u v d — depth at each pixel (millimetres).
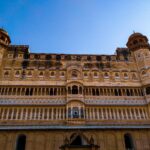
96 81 53094
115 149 40625
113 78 54219
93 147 36688
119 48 62625
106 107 48344
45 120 45375
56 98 49094
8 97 48375
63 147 36969
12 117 45344
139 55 58812
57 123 45031
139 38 62062
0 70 53125
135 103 49406
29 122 44906
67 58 58594
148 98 49781
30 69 54156
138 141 41906
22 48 59438
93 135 41938
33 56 58000
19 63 55500
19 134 41344
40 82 51656
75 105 47125
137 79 54531
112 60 58906
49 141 40719
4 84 50281
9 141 40312
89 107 48031
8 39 60562
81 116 45750
